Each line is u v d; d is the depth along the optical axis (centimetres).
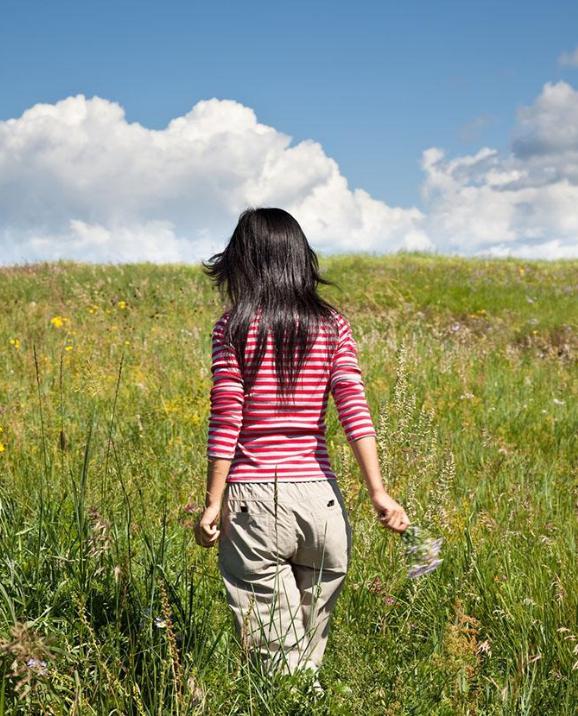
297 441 277
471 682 304
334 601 293
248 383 276
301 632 289
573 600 363
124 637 302
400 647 328
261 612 281
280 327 274
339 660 310
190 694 260
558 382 975
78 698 252
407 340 1097
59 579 330
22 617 297
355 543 406
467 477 566
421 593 378
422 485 495
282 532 273
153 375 830
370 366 907
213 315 1359
